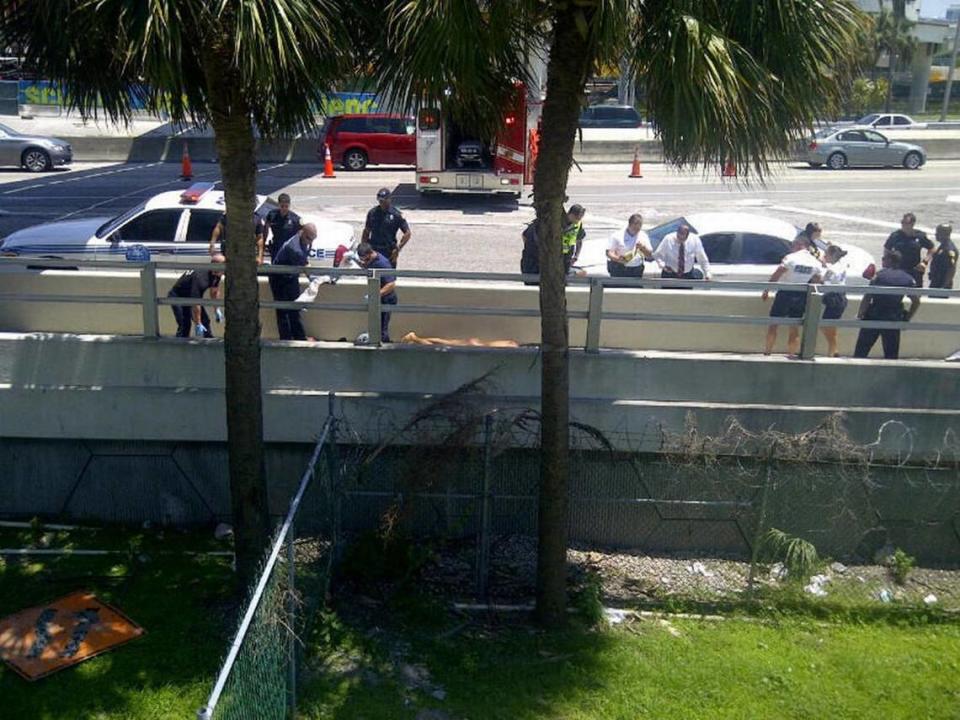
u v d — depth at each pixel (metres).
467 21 5.59
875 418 8.07
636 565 8.02
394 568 7.48
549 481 6.77
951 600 7.71
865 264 12.23
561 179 6.27
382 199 11.21
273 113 6.50
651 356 8.09
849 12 5.95
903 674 6.59
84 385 8.11
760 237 11.99
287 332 9.54
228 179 6.36
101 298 8.05
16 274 10.03
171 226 12.23
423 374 8.09
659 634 7.00
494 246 17.44
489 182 22.03
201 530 8.45
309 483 6.67
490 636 6.89
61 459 8.40
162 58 5.38
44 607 7.13
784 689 6.36
